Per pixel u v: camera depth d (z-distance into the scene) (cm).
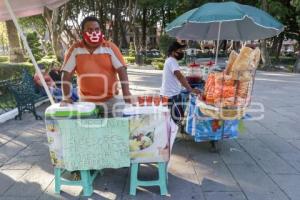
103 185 388
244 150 501
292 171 425
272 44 2792
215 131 482
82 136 342
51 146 352
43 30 3328
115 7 3086
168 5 2452
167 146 354
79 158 347
